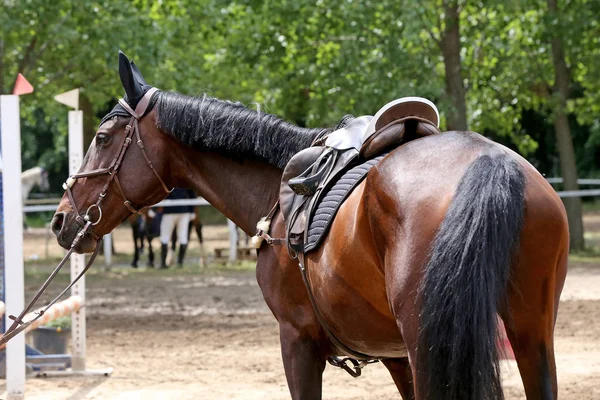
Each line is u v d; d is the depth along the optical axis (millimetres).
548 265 3771
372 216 4164
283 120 5766
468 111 27875
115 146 5863
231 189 5824
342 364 5508
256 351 11344
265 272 5430
